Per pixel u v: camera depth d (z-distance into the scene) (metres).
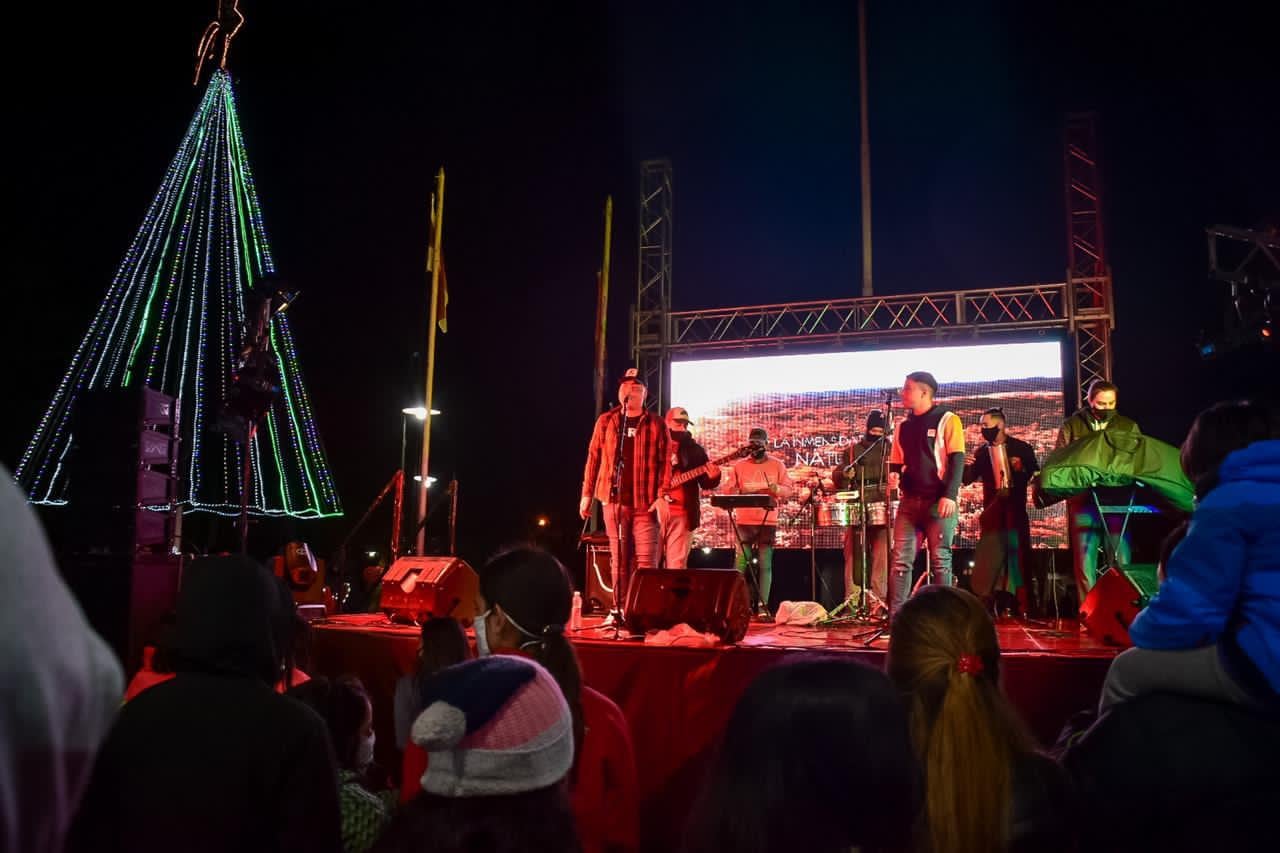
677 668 4.70
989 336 10.43
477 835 1.31
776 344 11.05
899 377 10.61
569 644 2.44
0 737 0.69
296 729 1.73
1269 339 7.35
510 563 2.46
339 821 1.76
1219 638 1.90
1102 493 5.99
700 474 6.67
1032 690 4.38
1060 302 11.69
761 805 1.25
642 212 11.58
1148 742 1.90
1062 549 9.06
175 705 1.69
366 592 8.90
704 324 11.55
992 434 7.88
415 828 1.34
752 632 6.30
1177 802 1.84
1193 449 2.17
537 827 1.35
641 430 6.37
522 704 1.39
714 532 10.48
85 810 1.58
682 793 4.60
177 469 5.80
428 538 11.66
